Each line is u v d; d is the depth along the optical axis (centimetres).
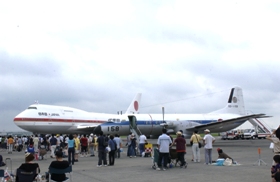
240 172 1398
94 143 2631
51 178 929
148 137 4378
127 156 2439
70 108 4450
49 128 4138
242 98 5109
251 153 2505
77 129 4341
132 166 1736
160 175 1366
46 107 4206
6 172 1204
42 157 2339
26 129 4053
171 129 4081
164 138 1563
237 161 1875
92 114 4578
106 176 1361
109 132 3566
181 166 1631
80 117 4412
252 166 1623
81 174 1434
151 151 2412
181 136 1667
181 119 4341
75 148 2081
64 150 2455
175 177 1299
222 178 1238
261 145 3906
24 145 4206
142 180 1237
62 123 4222
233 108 4981
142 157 2356
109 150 1788
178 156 1642
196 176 1309
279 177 840
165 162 1566
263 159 1989
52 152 2472
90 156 2595
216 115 4697
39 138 2841
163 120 4103
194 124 4134
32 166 912
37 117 4056
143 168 1634
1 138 4091
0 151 3809
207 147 1744
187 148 3372
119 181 1222
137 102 5947
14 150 3912
